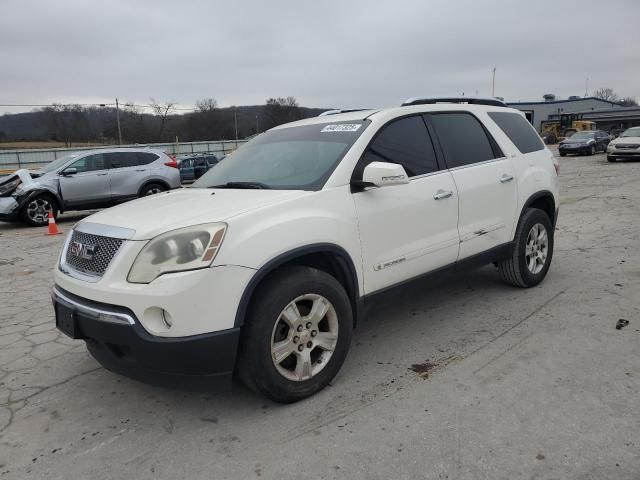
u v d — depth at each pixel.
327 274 3.29
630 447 2.64
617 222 8.70
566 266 6.03
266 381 3.04
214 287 2.80
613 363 3.54
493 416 2.98
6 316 5.29
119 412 3.29
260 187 3.60
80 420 3.21
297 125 4.49
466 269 4.43
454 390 3.30
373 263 3.60
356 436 2.86
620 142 23.03
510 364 3.61
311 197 3.30
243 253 2.88
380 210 3.62
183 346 2.76
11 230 12.27
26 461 2.81
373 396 3.29
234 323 2.87
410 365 3.70
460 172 4.30
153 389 3.57
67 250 3.39
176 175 14.50
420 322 4.52
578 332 4.09
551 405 3.06
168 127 79.12
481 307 4.79
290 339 3.14
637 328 4.11
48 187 12.59
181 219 2.97
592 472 2.47
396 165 3.35
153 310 2.78
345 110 4.77
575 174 18.81
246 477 2.58
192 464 2.71
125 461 2.77
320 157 3.70
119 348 2.95
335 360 3.37
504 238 4.77
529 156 5.14
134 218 3.16
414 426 2.93
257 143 4.48
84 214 15.20
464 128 4.59
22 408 3.38
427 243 3.97
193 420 3.14
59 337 4.62
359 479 2.52
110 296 2.87
